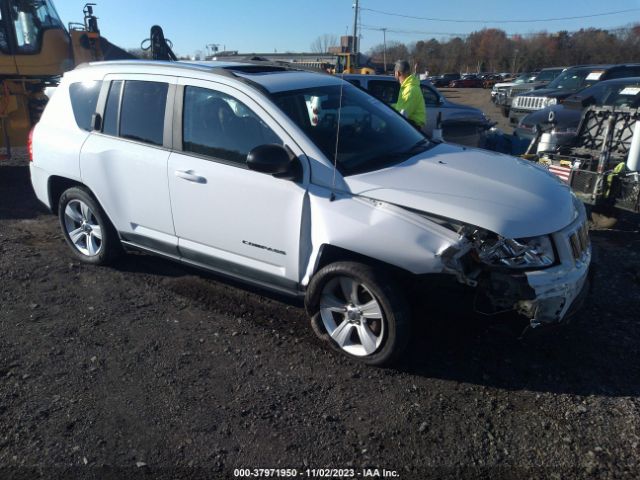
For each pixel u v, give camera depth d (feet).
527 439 9.20
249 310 13.70
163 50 35.53
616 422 9.53
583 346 11.90
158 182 13.61
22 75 29.60
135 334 12.60
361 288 11.10
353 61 44.06
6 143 29.50
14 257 17.24
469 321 10.30
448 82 177.58
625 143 21.72
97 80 15.28
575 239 10.69
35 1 29.71
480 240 9.95
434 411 9.92
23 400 10.28
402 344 10.68
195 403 10.18
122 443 9.20
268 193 11.73
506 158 13.43
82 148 15.15
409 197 10.59
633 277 15.52
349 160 11.74
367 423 9.64
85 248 16.71
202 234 13.20
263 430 9.48
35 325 13.03
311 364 11.39
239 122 12.35
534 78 63.87
